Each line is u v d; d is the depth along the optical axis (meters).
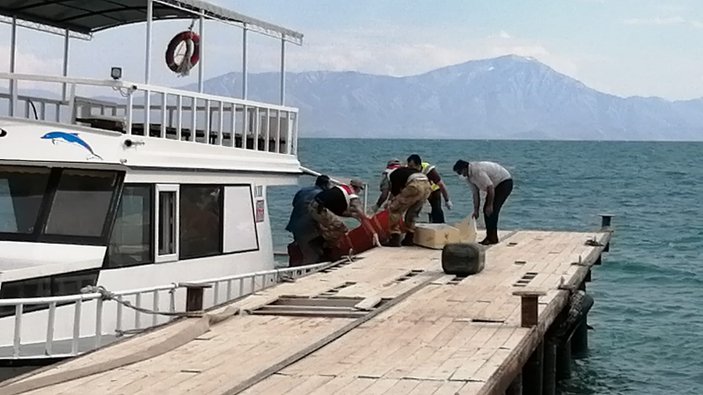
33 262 13.17
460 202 53.53
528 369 13.74
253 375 10.14
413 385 9.82
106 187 14.17
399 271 17.66
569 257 19.69
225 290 16.98
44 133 14.00
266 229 18.55
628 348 20.92
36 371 10.19
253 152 18.03
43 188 13.90
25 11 19.06
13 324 12.60
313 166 100.44
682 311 25.30
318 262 20.73
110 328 13.78
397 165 22.22
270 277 18.47
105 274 13.91
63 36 20.30
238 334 12.11
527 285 16.05
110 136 14.33
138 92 15.49
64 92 20.08
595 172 100.38
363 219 20.86
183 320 12.70
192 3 16.59
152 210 14.97
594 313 25.09
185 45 18.98
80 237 13.86
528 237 23.52
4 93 19.34
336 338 11.92
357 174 86.00
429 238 21.00
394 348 11.41
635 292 28.58
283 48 20.22
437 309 13.81
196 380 9.94
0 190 13.82
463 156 145.62
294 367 10.51
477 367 10.51
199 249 16.22
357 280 16.53
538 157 145.25
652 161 131.75
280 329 12.43
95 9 18.80
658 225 48.81
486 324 12.77
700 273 32.25
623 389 17.59
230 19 18.05
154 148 15.09
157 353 11.05
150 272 14.84
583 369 19.05
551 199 65.62
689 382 18.09
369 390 9.63
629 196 68.69
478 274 17.25
